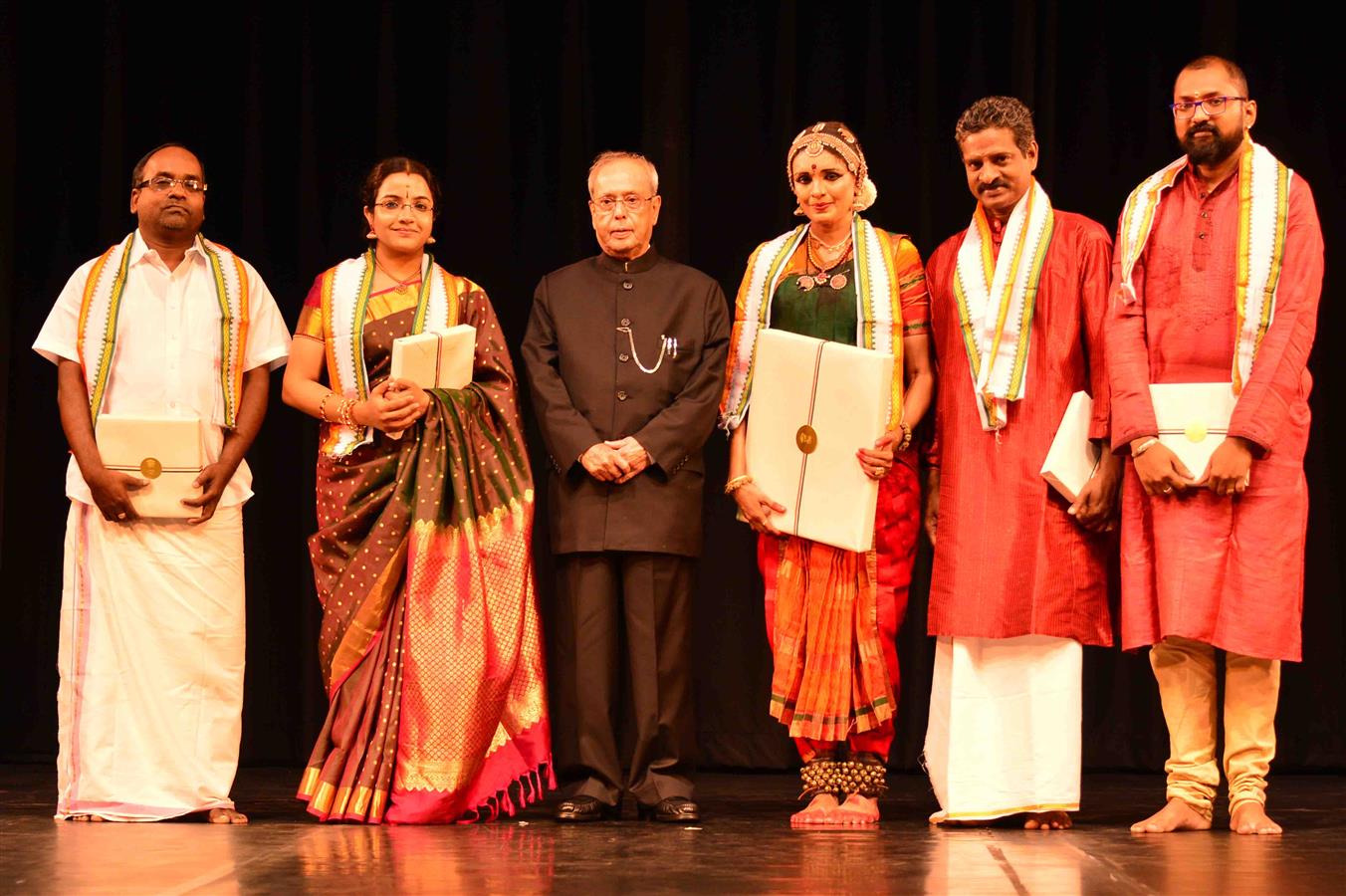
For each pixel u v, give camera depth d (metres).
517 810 3.93
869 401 3.60
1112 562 3.79
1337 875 2.69
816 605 3.70
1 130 5.25
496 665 3.70
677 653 3.74
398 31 5.29
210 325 3.82
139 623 3.70
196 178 3.82
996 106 3.72
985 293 3.72
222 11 5.35
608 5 5.30
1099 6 5.19
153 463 3.67
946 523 3.71
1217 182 3.57
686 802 3.65
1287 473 3.45
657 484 3.71
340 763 3.66
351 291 3.89
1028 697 3.63
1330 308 5.05
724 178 5.23
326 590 3.79
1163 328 3.57
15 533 5.27
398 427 3.72
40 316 5.32
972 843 3.19
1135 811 3.97
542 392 3.78
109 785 3.67
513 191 5.29
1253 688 3.50
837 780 3.71
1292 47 5.12
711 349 3.82
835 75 5.26
